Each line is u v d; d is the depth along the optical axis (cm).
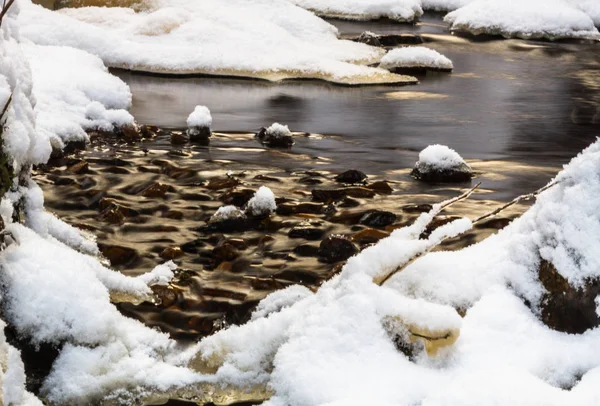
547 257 466
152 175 902
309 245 684
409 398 400
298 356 428
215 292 595
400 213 782
